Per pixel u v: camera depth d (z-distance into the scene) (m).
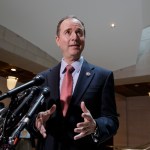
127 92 8.72
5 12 3.75
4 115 0.76
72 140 0.97
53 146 0.98
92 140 0.98
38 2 3.72
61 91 1.06
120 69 6.40
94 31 4.84
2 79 6.19
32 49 4.76
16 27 4.15
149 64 6.11
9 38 4.24
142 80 6.64
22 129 0.70
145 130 9.01
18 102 0.79
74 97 1.02
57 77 1.10
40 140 1.03
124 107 9.42
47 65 5.13
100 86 1.06
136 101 9.38
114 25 4.73
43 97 0.80
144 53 6.27
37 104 0.77
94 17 4.47
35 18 4.01
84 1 4.05
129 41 5.26
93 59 5.80
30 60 4.71
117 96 9.08
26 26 4.15
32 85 0.83
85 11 4.28
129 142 9.16
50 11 3.97
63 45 1.12
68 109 1.01
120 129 9.22
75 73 1.10
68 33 1.12
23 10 3.78
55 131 1.00
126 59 5.96
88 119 0.84
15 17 3.89
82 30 1.13
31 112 0.74
